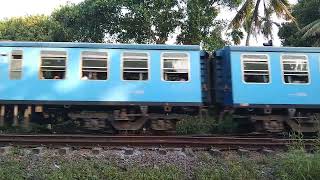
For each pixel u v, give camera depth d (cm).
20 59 1477
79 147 1244
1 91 1459
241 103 1531
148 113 1546
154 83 1506
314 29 2600
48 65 1480
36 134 1408
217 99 1603
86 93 1480
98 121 1532
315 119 1586
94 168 1048
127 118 1524
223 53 1612
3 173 996
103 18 2748
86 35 2812
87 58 1496
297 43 2977
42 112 1515
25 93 1463
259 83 1548
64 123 1620
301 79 1574
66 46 1492
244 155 1214
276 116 1589
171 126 1559
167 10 2650
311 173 1025
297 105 1559
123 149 1234
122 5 2675
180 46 1532
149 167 1066
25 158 1112
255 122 1606
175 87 1512
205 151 1258
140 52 1515
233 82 1536
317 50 1597
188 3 2655
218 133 1656
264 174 1075
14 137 1282
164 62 1520
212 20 2720
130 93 1495
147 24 2650
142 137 1313
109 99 1484
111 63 1500
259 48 1565
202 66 1631
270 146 1306
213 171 1049
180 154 1200
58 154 1164
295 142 1232
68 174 1002
